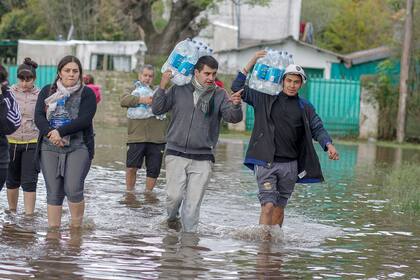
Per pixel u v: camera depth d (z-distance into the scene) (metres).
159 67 61.53
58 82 17.89
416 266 16.11
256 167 18.31
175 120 18.88
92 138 18.30
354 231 19.86
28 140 20.17
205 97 18.73
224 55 73.00
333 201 25.31
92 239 17.28
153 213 21.20
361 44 99.88
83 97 17.92
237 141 52.66
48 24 95.56
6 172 17.55
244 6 85.56
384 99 62.03
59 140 17.42
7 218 19.64
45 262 14.92
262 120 18.20
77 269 14.48
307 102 18.45
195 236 18.23
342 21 101.38
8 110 17.02
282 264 15.70
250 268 15.22
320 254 16.88
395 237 19.23
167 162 19.03
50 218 18.38
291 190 18.53
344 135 63.12
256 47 72.38
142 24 65.56
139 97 24.62
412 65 62.31
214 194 25.62
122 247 16.58
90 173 30.08
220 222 20.23
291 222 20.80
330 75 74.44
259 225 18.44
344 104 63.31
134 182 25.64
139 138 25.12
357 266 15.88
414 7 62.59
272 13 86.00
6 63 74.81
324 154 45.59
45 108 17.88
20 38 96.69
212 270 14.88
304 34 89.56
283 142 18.16
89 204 22.28
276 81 18.14
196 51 18.62
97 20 91.81
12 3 99.81
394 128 62.47
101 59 76.06
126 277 14.05
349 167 37.97
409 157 46.16
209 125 18.86
